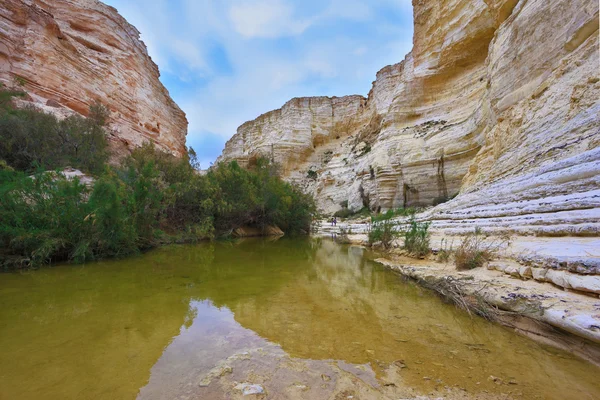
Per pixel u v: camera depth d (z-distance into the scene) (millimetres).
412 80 27703
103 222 6188
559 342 2354
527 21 11883
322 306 3348
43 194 5758
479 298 3223
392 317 3000
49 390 1671
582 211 4715
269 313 3088
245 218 14125
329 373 1896
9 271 4977
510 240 5094
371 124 41188
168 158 13836
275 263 6398
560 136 8203
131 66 31125
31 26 20719
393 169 26031
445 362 2070
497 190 8875
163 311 3078
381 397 1638
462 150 21203
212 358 2080
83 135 12773
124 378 1793
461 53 24547
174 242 9727
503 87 13203
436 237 7781
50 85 20969
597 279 2717
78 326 2641
